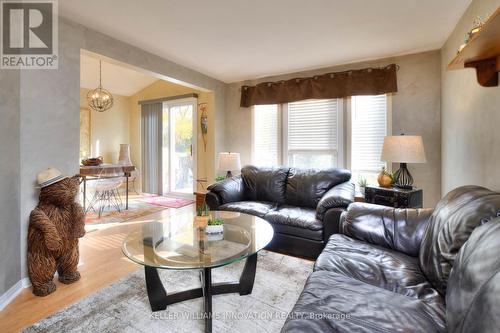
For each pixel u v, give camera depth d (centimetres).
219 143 470
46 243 197
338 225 241
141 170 636
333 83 377
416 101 334
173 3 224
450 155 279
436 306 117
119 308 183
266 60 365
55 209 213
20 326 166
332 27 268
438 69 322
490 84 176
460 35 250
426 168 330
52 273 207
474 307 84
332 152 390
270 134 441
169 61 363
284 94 416
